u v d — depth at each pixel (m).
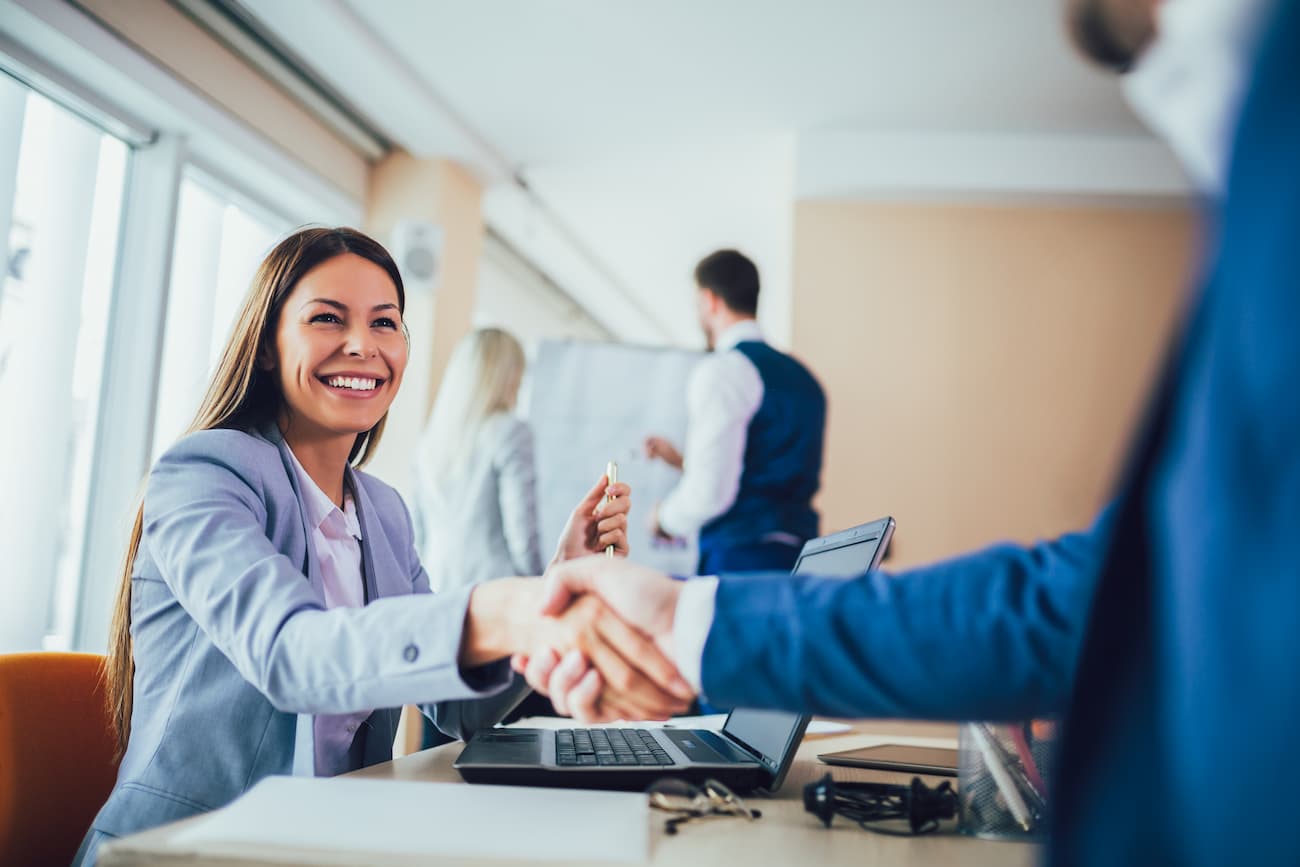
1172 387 0.39
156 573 1.12
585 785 0.88
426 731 1.54
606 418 4.12
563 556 1.25
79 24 2.68
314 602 0.91
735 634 0.68
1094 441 4.23
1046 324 4.30
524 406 4.12
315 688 0.83
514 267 5.86
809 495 3.48
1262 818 0.32
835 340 4.34
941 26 3.41
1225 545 0.33
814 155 4.26
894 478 4.26
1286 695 0.31
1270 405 0.32
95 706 1.24
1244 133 0.34
